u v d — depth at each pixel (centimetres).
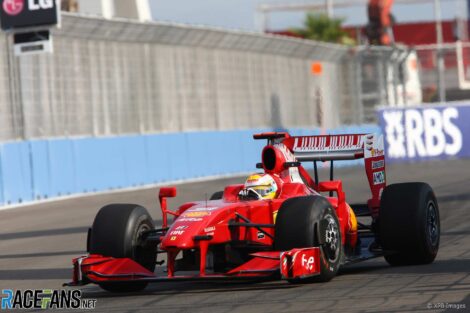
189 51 11038
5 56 8388
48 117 8831
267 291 3031
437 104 12481
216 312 2698
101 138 8769
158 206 7006
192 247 2969
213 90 11450
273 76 12675
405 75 15612
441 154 12444
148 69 10319
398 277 3225
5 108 8344
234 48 11850
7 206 7506
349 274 3388
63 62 9075
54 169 8125
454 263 3550
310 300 2812
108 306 2958
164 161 9706
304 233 3017
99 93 9581
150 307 2872
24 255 4644
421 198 3469
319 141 3647
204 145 10488
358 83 14375
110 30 9625
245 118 12062
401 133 12575
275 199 3322
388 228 3469
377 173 3684
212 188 8712
